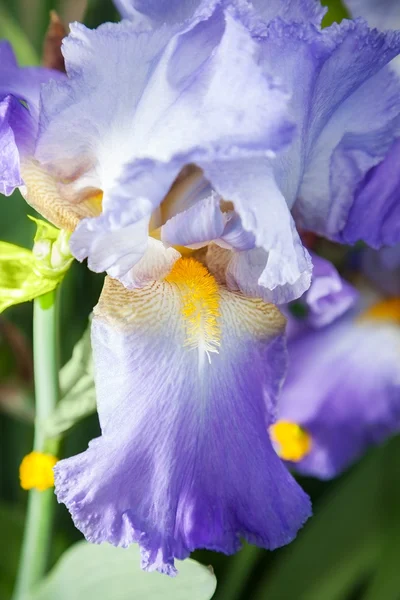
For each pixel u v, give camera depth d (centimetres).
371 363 45
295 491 32
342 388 44
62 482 30
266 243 30
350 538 43
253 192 30
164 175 29
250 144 29
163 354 32
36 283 32
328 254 43
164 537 30
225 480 31
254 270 32
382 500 44
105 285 32
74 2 42
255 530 31
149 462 31
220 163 30
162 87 30
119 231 30
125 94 31
